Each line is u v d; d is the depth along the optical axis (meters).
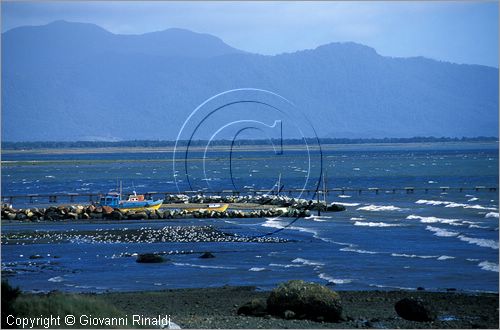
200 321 34.41
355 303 41.38
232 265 57.56
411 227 86.56
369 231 82.62
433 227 86.12
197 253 64.81
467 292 45.59
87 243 73.06
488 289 46.66
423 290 46.34
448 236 77.00
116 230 84.62
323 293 35.31
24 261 60.59
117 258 62.03
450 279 50.69
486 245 69.12
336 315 35.25
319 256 62.34
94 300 32.50
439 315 37.97
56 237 78.31
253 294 44.31
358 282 49.62
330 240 74.25
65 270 55.62
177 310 38.88
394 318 36.53
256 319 34.91
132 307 39.97
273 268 55.91
